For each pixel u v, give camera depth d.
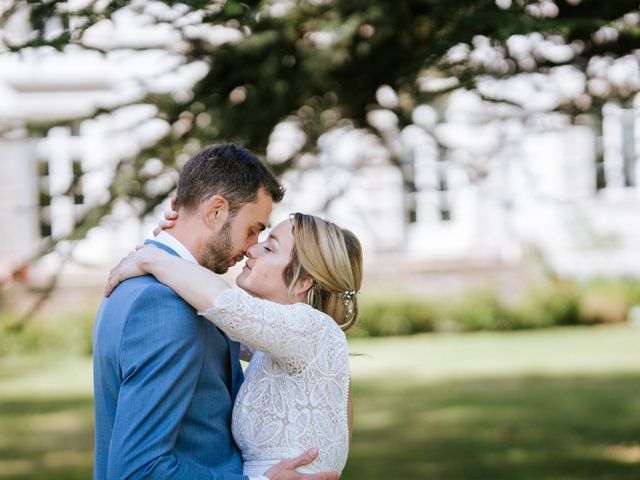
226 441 2.64
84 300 14.66
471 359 13.16
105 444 2.51
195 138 4.89
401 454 8.07
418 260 15.61
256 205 2.64
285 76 4.81
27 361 14.39
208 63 4.75
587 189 13.87
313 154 5.42
